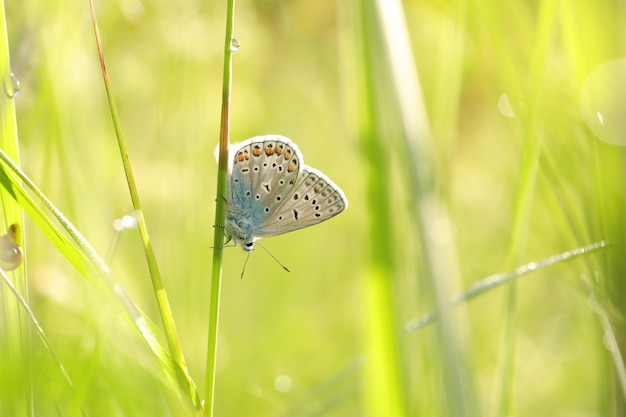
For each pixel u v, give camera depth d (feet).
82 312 1.88
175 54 2.04
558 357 2.10
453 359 1.47
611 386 1.79
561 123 1.76
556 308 2.14
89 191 1.94
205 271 2.05
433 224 1.47
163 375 1.77
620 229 1.70
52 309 1.90
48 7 1.91
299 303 2.16
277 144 1.88
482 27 1.78
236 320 2.12
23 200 1.74
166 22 2.04
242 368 2.04
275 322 2.13
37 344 1.85
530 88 1.76
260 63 2.19
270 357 2.08
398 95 1.51
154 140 2.04
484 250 2.15
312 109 2.27
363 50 1.55
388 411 1.62
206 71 2.07
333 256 2.19
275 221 1.90
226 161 1.76
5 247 1.77
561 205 1.77
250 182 1.88
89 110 1.98
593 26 1.70
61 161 1.91
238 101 2.15
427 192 1.49
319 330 2.13
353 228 2.19
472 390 1.70
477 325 2.11
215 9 2.10
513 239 1.79
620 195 1.70
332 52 2.25
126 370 1.85
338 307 2.15
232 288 2.14
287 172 1.88
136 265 1.99
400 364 1.60
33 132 1.90
